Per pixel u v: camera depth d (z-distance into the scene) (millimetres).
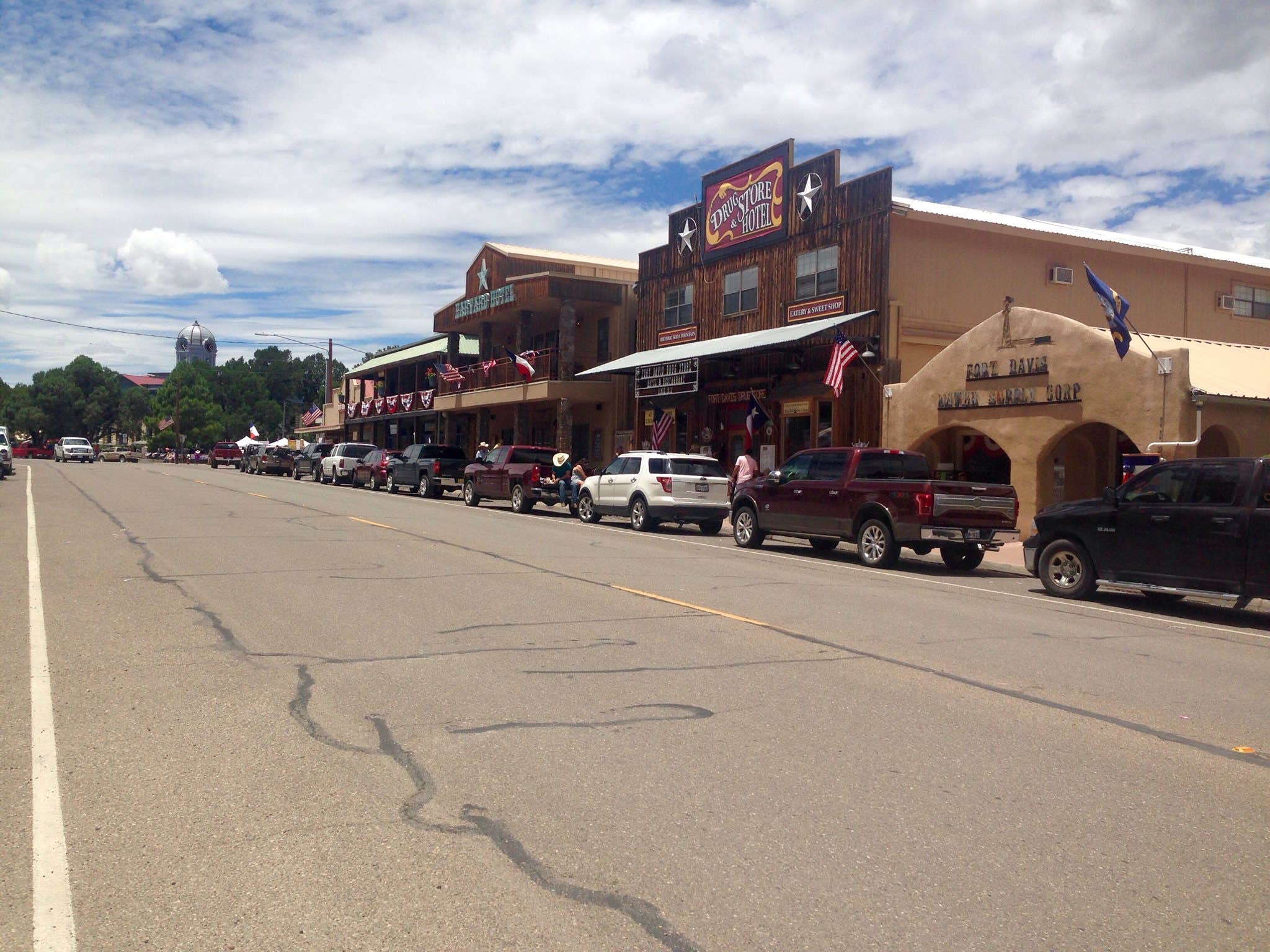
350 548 15234
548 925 3648
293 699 6578
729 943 3539
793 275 26344
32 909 3707
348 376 66812
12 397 115750
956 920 3742
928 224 24031
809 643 8789
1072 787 5234
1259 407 17609
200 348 168625
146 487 32188
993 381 20219
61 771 5156
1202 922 3777
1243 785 5348
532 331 43188
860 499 16062
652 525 22047
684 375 26781
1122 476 22609
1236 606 12195
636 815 4688
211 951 3441
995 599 12625
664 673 7500
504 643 8422
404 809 4715
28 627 8836
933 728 6242
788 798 4949
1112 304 16844
